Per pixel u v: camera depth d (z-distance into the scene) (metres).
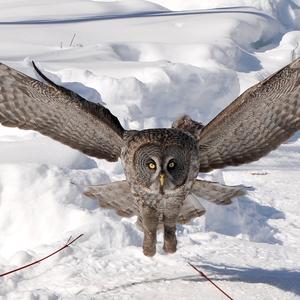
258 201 11.77
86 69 16.92
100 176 9.26
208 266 8.09
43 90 6.90
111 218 8.94
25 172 8.86
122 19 24.12
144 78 16.55
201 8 27.67
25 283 7.53
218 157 7.17
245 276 7.77
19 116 7.12
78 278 7.61
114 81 15.53
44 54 19.14
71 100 6.89
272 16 25.78
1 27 22.56
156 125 15.82
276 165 14.91
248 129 6.96
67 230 8.66
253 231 10.18
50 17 25.08
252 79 19.33
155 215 7.05
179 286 7.43
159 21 23.62
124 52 20.09
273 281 7.60
